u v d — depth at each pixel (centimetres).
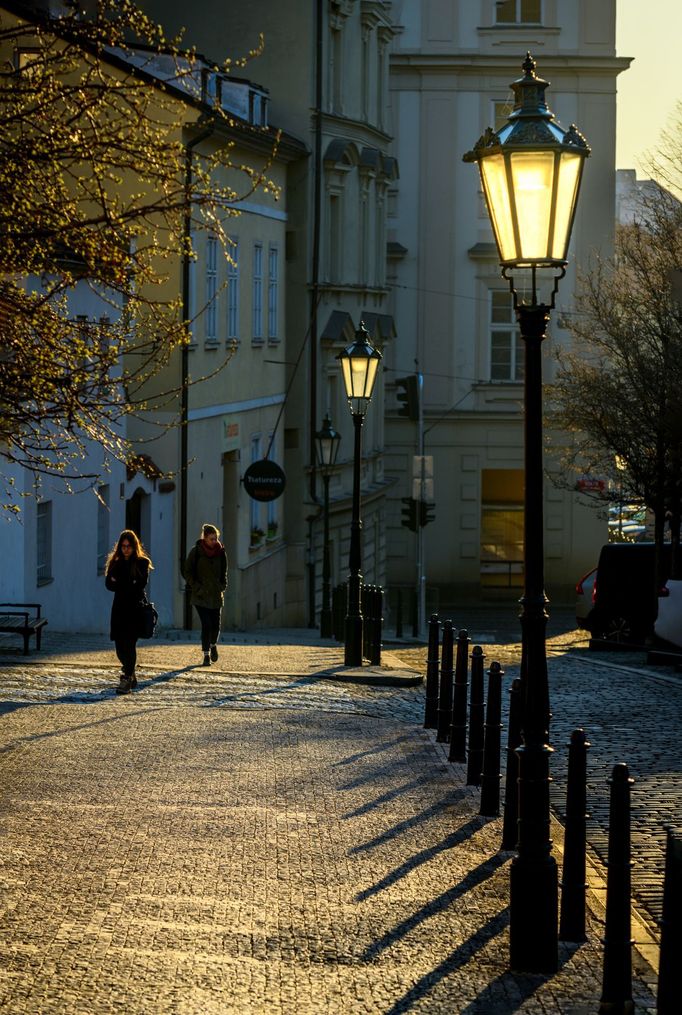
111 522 3259
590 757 1677
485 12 6075
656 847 1235
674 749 1734
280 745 1664
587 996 867
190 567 2405
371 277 5412
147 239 3103
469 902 1048
